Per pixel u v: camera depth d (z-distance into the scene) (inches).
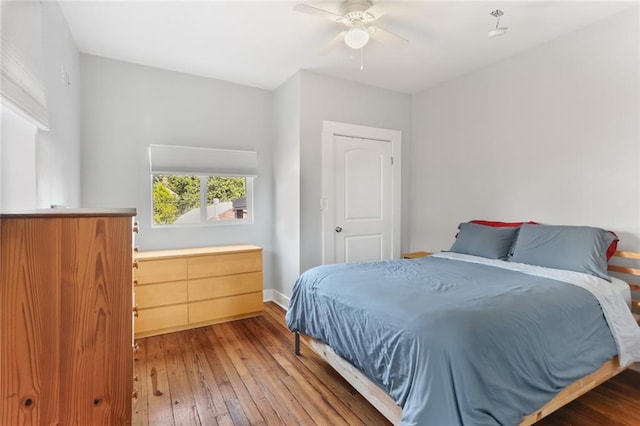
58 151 84.0
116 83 123.8
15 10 50.9
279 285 150.9
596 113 98.0
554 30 102.3
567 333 62.4
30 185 63.9
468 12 92.7
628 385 81.4
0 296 37.7
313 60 124.3
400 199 160.7
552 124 108.9
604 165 96.3
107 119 122.3
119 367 42.9
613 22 94.0
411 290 70.5
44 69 71.5
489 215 129.1
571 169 104.0
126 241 43.3
